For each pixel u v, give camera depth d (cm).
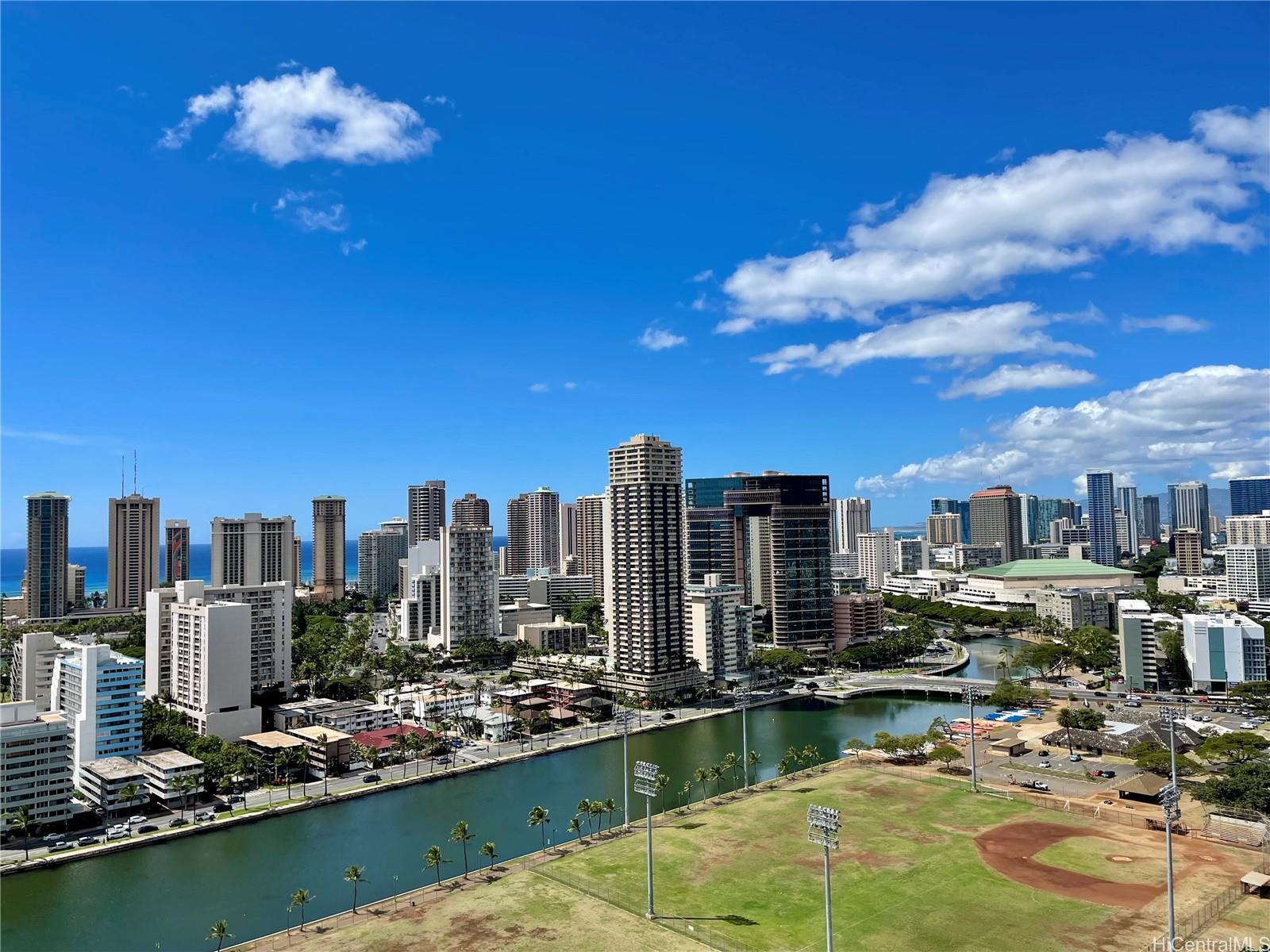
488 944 16438
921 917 17388
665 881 19462
